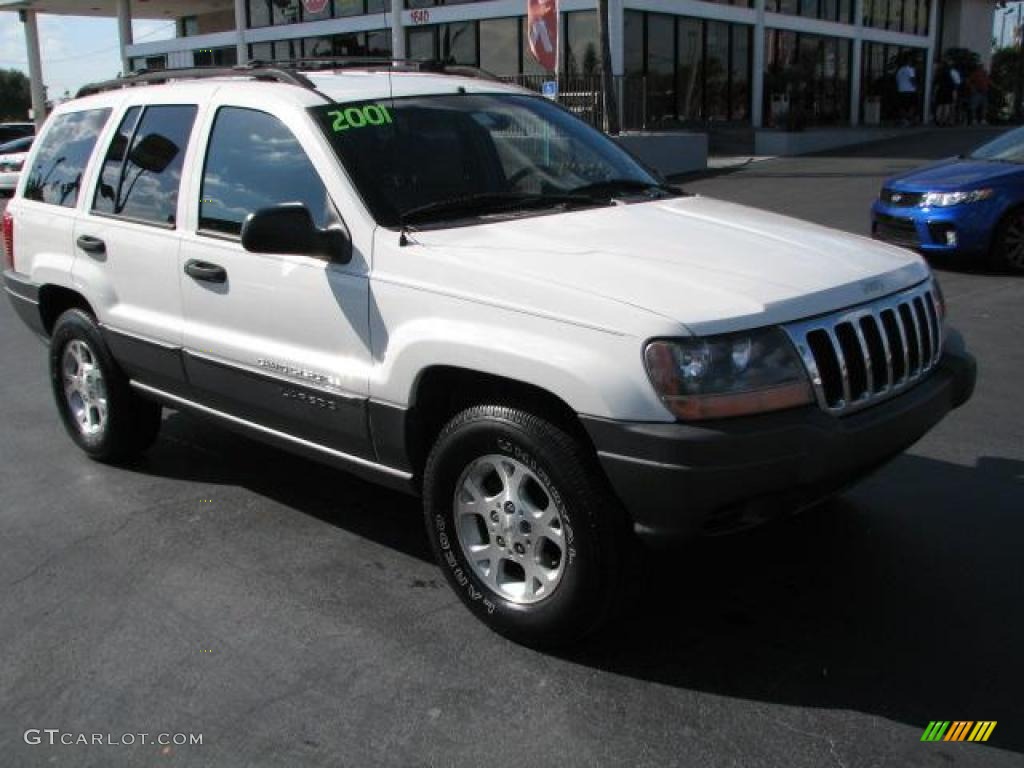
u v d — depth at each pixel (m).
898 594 3.91
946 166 10.80
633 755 3.02
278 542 4.56
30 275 5.68
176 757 3.08
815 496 3.30
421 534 4.62
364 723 3.21
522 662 3.53
